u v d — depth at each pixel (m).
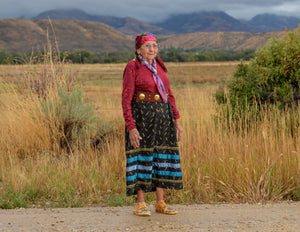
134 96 3.42
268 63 7.12
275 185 4.53
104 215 3.56
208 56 106.31
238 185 4.54
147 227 3.14
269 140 5.35
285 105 6.99
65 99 6.84
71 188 4.71
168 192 4.64
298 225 3.20
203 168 4.98
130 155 3.40
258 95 7.03
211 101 7.18
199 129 6.03
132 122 3.32
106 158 5.69
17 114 6.56
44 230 3.06
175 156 3.52
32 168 5.17
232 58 109.81
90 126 6.57
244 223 3.26
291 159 4.96
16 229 3.08
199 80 27.39
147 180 3.43
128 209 3.90
